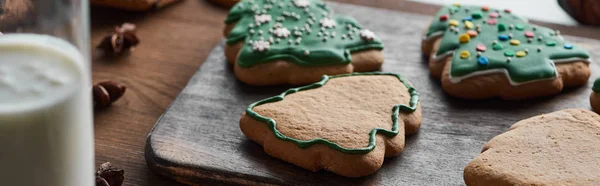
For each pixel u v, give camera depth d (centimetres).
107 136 43
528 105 45
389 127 41
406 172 40
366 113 41
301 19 50
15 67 27
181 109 44
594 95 44
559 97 46
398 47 51
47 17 28
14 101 26
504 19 50
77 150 28
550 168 37
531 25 50
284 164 40
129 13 55
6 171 27
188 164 40
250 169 39
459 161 41
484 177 37
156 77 48
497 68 45
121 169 39
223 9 56
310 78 46
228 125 43
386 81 44
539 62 46
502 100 46
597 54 50
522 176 36
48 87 27
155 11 55
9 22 29
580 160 37
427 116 44
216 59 49
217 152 41
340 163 39
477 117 44
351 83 44
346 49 47
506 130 43
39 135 27
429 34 50
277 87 47
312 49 47
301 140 39
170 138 41
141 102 46
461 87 45
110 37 50
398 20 54
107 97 45
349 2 57
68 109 27
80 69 27
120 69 49
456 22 50
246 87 47
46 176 28
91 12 55
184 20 55
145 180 40
